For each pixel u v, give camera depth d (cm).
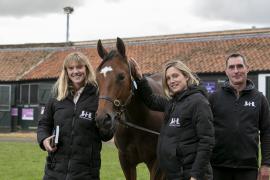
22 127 2494
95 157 411
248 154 445
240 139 445
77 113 405
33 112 2456
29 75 2453
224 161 453
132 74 499
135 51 2428
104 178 874
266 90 1900
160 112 555
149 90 504
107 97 459
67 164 403
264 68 1897
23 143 1736
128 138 547
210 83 2003
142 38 2533
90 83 414
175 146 393
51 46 2772
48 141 404
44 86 2417
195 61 2114
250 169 450
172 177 395
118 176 898
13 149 1458
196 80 410
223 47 2206
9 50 2814
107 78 467
